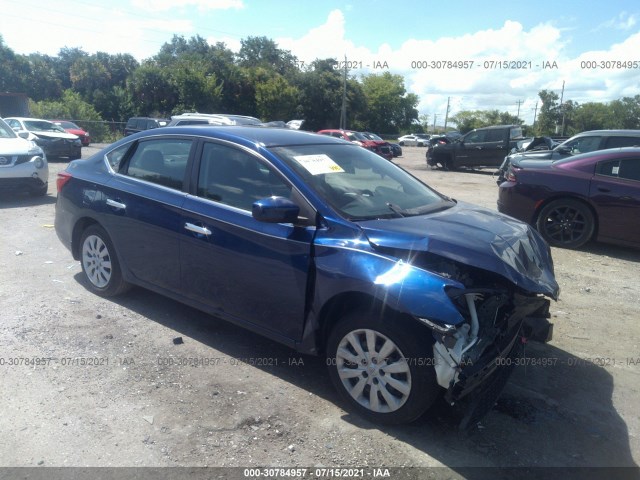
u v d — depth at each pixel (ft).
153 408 11.42
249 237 12.75
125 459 9.86
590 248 26.53
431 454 10.36
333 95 171.63
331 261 11.45
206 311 14.20
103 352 13.75
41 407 11.31
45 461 9.73
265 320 12.85
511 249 11.59
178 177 14.79
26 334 14.55
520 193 27.04
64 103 129.90
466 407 11.47
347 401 11.63
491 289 10.91
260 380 12.73
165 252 14.70
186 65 153.07
